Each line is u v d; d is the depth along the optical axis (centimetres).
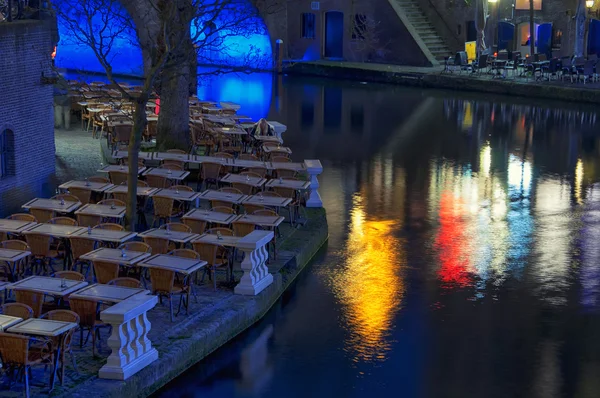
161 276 1284
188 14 1694
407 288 1579
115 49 4269
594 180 2372
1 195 1808
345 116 3306
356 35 4488
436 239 1856
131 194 1531
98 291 1180
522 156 2652
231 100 3625
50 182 1995
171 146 2250
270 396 1180
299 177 2319
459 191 2248
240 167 2053
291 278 1589
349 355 1310
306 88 4012
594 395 1205
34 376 1112
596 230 1930
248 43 4559
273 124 2539
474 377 1249
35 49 1891
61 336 1070
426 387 1216
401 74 4131
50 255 1459
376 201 2145
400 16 4356
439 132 3009
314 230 1792
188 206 1777
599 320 1455
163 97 2244
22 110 1867
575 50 3875
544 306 1509
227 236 1480
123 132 2350
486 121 3212
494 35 4294
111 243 1478
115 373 1113
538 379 1248
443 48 4434
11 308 1121
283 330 1389
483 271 1669
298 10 4619
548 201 2162
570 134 2978
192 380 1212
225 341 1330
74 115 2956
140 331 1148
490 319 1452
